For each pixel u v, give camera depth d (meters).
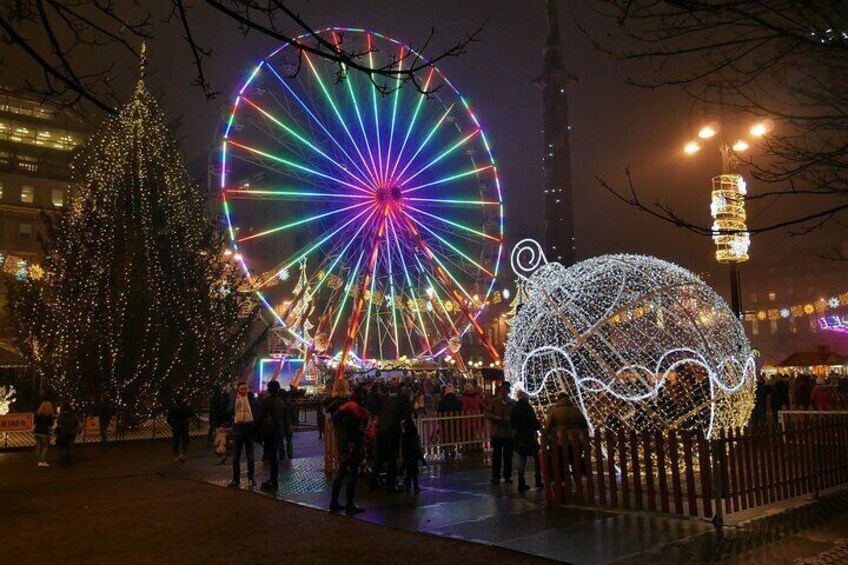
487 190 38.88
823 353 32.62
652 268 12.73
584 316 12.40
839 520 8.58
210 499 11.45
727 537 7.84
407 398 11.94
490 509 9.84
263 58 31.89
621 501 9.99
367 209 34.16
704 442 8.71
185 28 4.69
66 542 8.48
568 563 6.96
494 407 12.42
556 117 68.00
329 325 44.47
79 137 54.22
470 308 39.31
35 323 26.73
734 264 18.03
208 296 30.09
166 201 29.33
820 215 5.18
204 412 32.47
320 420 23.36
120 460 18.00
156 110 29.86
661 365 11.84
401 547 7.85
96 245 27.00
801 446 9.95
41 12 4.38
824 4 4.46
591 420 12.25
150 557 7.70
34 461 17.89
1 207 48.91
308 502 10.90
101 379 25.30
